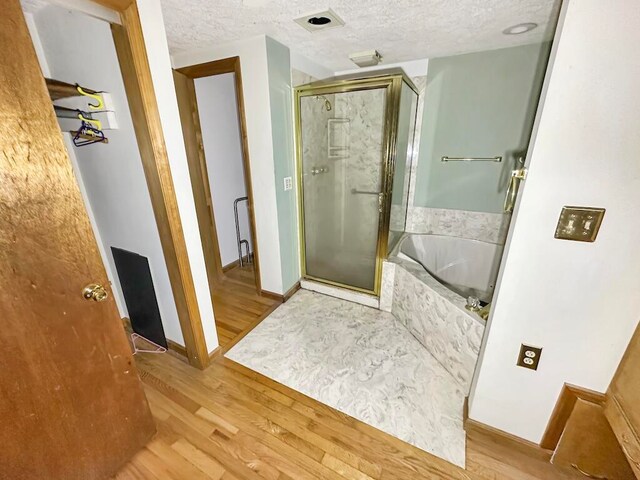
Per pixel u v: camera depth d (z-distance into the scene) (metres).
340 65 2.64
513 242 1.05
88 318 1.04
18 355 0.86
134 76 1.20
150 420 1.34
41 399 0.93
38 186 0.84
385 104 2.15
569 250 0.98
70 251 0.95
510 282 1.10
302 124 2.39
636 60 0.77
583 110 0.85
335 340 2.08
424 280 1.96
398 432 1.40
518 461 1.26
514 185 1.35
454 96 2.42
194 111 2.53
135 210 1.63
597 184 0.89
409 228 2.94
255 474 1.22
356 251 2.66
